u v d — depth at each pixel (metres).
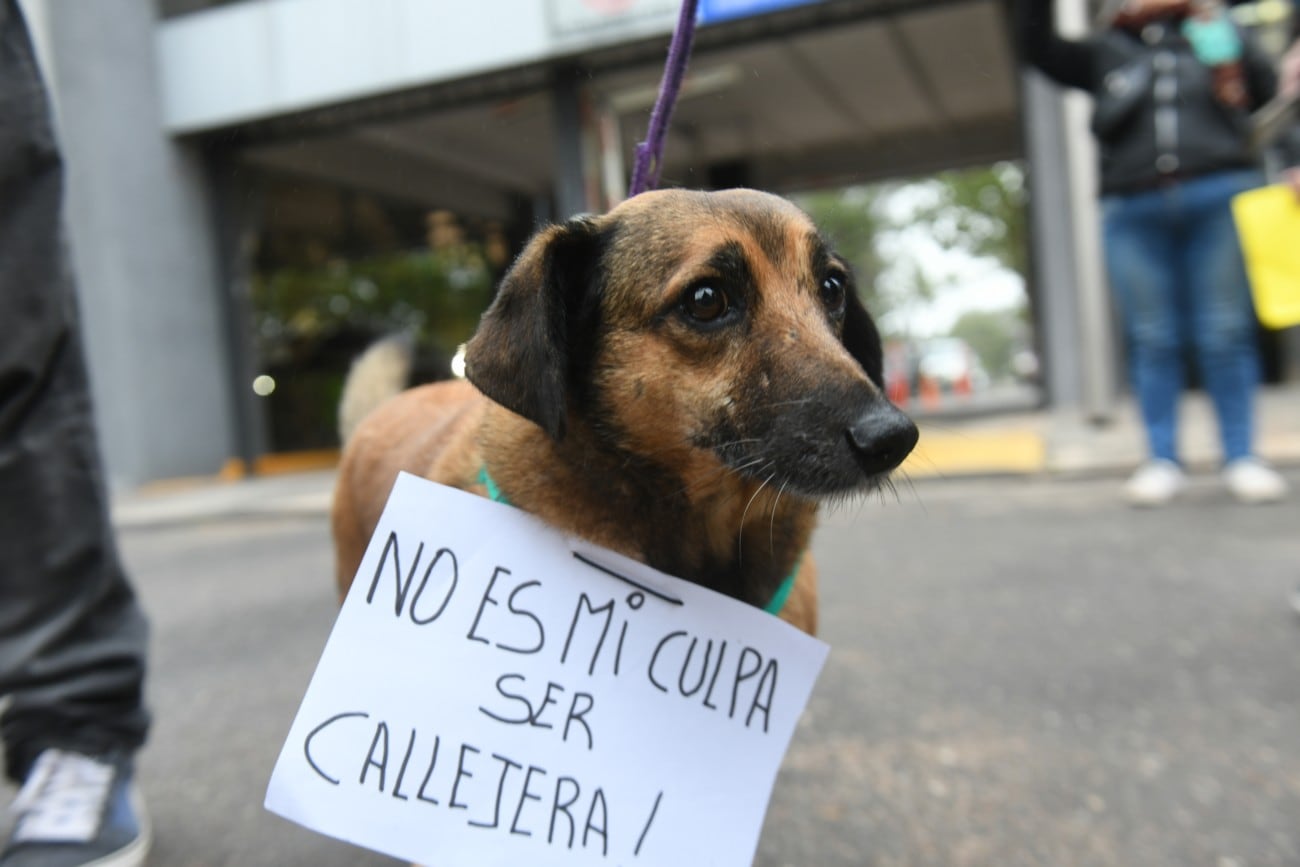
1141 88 1.67
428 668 0.59
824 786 0.82
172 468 3.89
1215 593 1.27
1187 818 0.73
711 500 0.63
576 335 0.65
